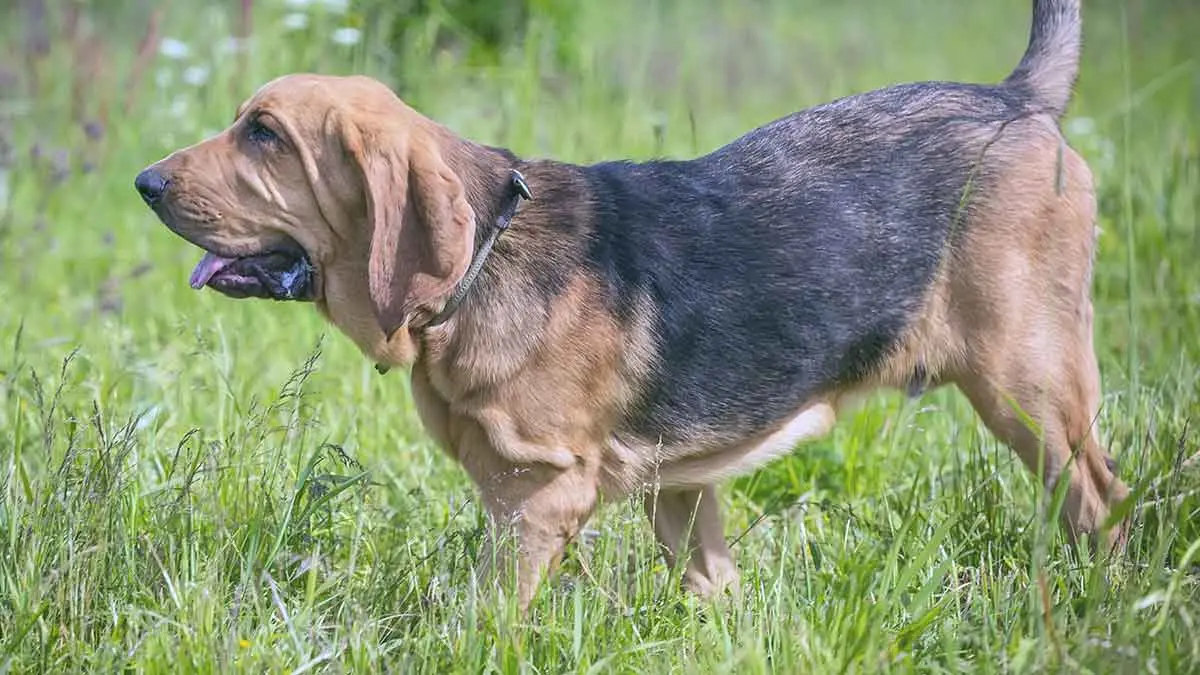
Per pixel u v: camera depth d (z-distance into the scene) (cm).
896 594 738
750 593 799
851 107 883
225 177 788
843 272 841
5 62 1864
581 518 820
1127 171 995
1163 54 2248
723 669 681
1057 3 923
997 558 852
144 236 1390
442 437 827
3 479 830
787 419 859
